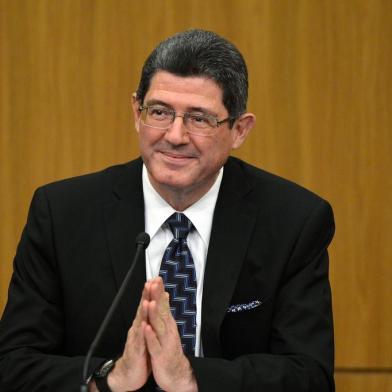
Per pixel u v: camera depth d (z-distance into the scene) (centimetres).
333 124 1206
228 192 852
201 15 1205
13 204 1212
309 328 803
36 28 1203
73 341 816
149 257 826
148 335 708
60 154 1209
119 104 1207
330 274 1216
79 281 816
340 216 1210
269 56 1204
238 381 742
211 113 766
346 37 1205
